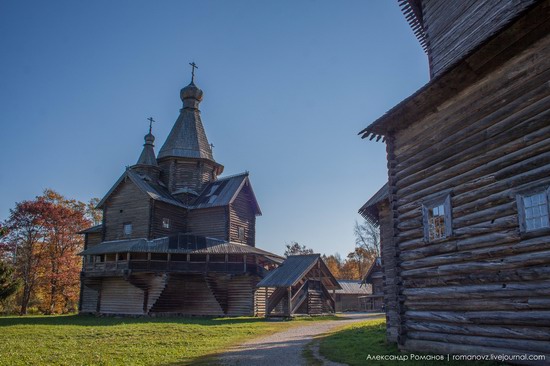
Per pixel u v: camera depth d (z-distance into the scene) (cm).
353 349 1427
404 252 1320
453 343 1105
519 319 941
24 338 1970
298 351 1476
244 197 4059
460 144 1169
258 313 3462
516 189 987
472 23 1332
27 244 4581
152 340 1853
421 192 1281
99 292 3503
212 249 3369
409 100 1259
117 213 3644
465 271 1090
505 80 1065
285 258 3897
